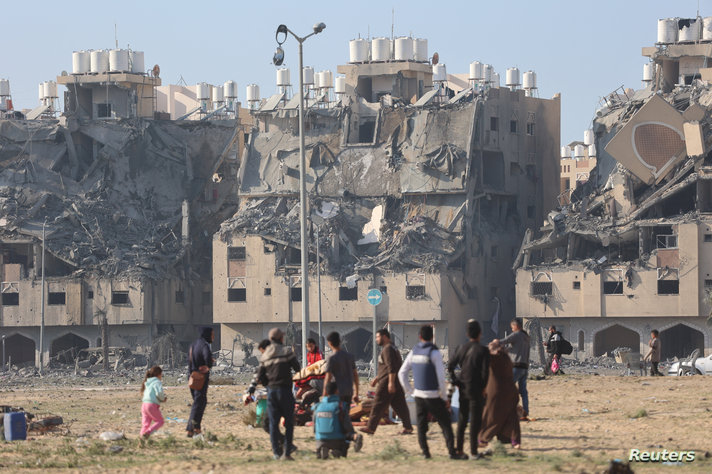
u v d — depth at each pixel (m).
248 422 54.25
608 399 61.97
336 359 40.06
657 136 187.50
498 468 33.81
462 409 36.66
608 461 34.97
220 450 43.34
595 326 189.88
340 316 198.00
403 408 44.22
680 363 97.44
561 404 59.72
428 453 36.50
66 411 76.19
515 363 49.09
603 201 194.62
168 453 42.88
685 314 181.88
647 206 187.38
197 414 47.62
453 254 198.38
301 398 50.59
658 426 45.66
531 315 192.25
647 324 186.38
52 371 196.50
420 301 194.00
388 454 37.12
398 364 42.47
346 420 39.38
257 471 35.59
